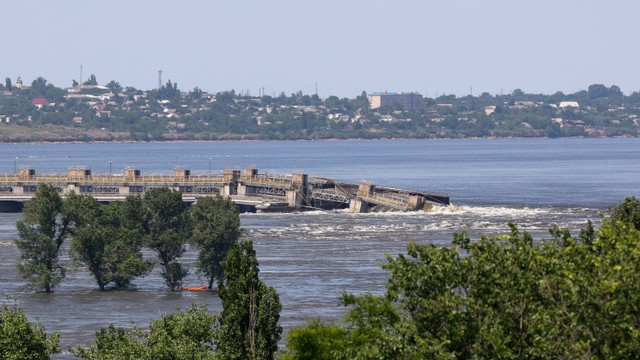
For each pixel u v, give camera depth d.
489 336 134.88
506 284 140.88
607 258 139.25
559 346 132.12
